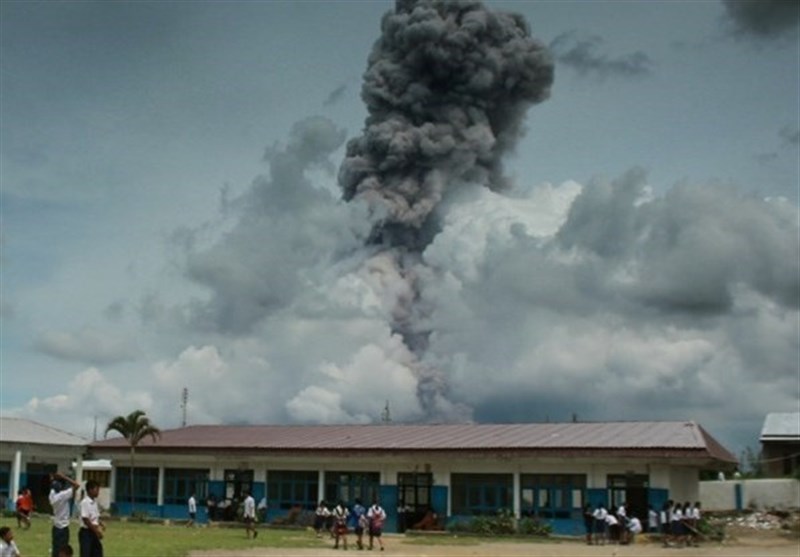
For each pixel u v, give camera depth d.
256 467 51.50
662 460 40.97
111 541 33.78
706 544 38.00
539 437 45.88
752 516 49.19
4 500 53.34
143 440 56.84
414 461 46.31
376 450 47.22
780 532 44.56
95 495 18.11
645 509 41.47
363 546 35.12
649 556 31.44
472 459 44.78
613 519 39.06
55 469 56.28
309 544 35.75
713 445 44.03
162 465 54.66
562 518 43.03
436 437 49.03
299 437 53.53
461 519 45.09
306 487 50.00
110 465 58.91
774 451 63.56
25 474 54.91
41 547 29.58
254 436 55.56
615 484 42.28
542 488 43.81
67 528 18.56
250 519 39.34
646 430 45.03
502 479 44.81
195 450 52.75
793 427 64.06
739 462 50.31
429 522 44.97
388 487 47.38
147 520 51.34
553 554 32.12
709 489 55.16
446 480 45.97
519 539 40.81
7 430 55.62
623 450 41.41
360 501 48.22
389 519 46.91
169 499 54.16
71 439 57.75
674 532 37.41
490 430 49.59
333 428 55.72
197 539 36.50
